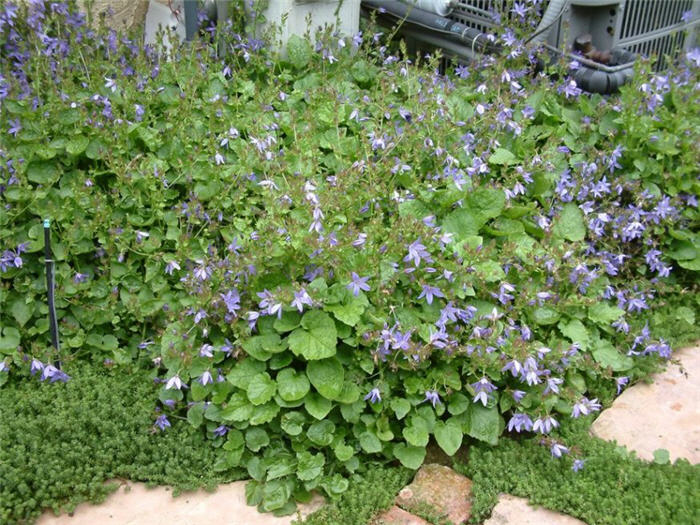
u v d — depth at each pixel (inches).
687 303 35.3
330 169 34.5
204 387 27.2
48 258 27.0
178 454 26.6
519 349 26.2
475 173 32.2
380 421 26.8
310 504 25.5
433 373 27.5
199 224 31.2
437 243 28.5
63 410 27.1
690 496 24.2
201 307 27.3
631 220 33.9
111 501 25.4
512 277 30.3
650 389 30.6
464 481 26.5
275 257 27.7
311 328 26.5
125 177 30.2
